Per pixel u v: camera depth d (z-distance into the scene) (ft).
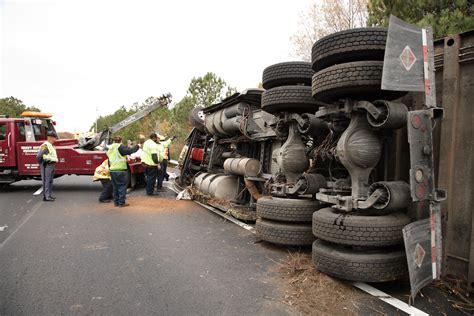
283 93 18.44
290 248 18.61
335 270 13.64
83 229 22.97
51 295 13.01
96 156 40.45
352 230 13.28
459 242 13.67
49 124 46.93
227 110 31.04
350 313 11.76
